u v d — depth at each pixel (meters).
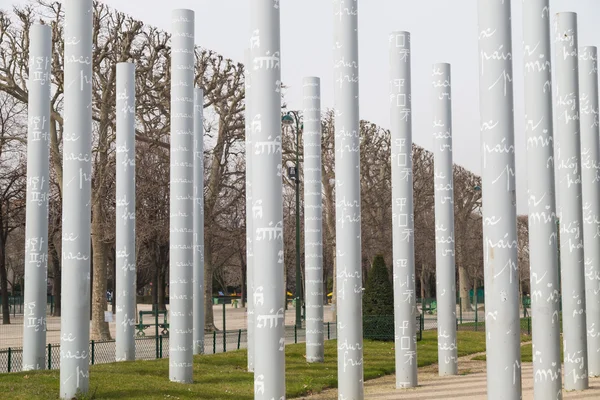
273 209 15.56
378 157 60.47
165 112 43.97
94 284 40.16
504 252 15.35
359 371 20.91
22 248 76.94
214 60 47.06
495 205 15.46
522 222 81.81
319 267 30.55
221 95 47.22
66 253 20.28
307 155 31.25
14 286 88.00
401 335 24.70
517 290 15.38
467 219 72.56
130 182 30.41
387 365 29.73
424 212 67.75
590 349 26.70
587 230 26.66
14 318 69.31
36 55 26.53
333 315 53.31
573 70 24.05
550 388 18.94
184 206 24.42
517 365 15.16
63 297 20.20
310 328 30.17
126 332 29.61
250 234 27.73
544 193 19.05
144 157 47.94
